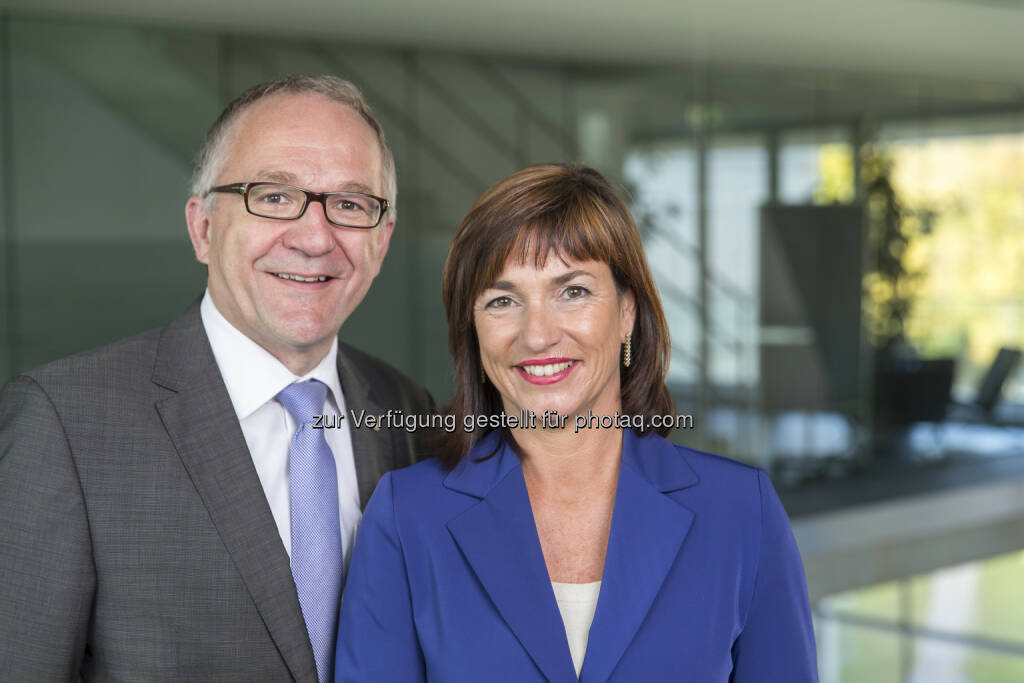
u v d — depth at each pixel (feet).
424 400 6.11
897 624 26.13
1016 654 26.89
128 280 17.42
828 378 24.61
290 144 4.66
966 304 27.14
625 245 4.73
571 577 4.77
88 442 4.35
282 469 4.89
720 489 4.85
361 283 4.95
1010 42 21.24
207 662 4.39
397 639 4.69
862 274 25.31
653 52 21.50
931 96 26.55
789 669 4.62
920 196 26.40
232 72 18.38
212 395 4.69
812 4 17.54
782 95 24.12
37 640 4.14
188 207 5.05
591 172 4.79
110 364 4.61
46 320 16.76
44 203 16.72
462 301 4.85
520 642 4.51
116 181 17.31
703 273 22.72
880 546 22.41
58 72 16.79
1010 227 28.09
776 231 23.90
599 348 4.67
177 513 4.41
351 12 17.10
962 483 24.02
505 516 4.74
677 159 22.84
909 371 26.05
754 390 23.32
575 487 4.87
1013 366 27.76
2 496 4.19
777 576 4.70
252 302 4.70
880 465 25.34
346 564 5.01
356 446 5.26
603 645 4.47
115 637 4.31
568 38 19.80
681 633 4.53
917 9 18.08
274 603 4.50
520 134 21.57
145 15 16.81
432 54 20.49
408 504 4.82
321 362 5.05
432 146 20.56
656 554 4.64
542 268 4.56
